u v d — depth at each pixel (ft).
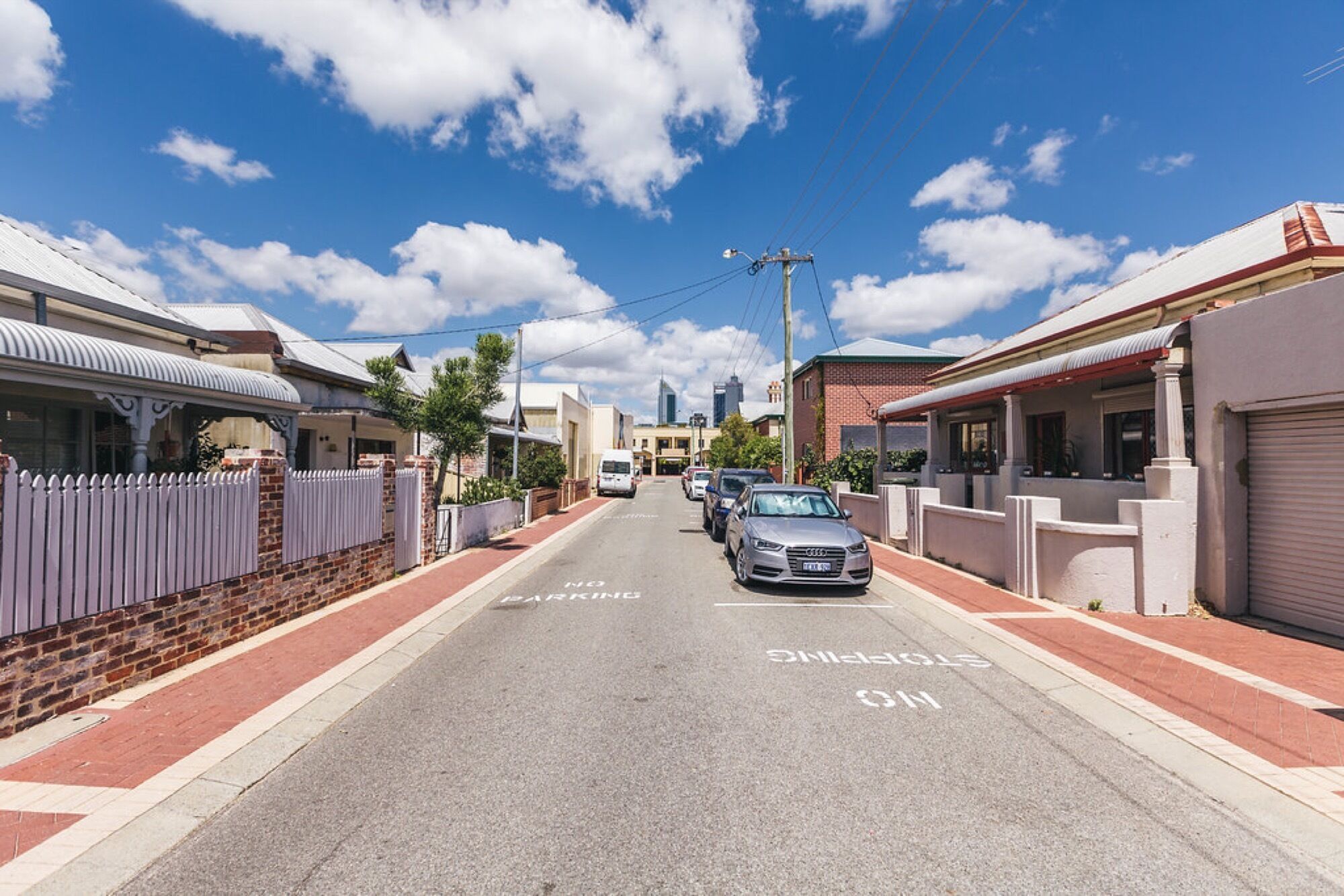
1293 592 23.94
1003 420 51.80
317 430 52.06
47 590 15.20
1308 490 23.41
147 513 18.21
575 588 33.32
